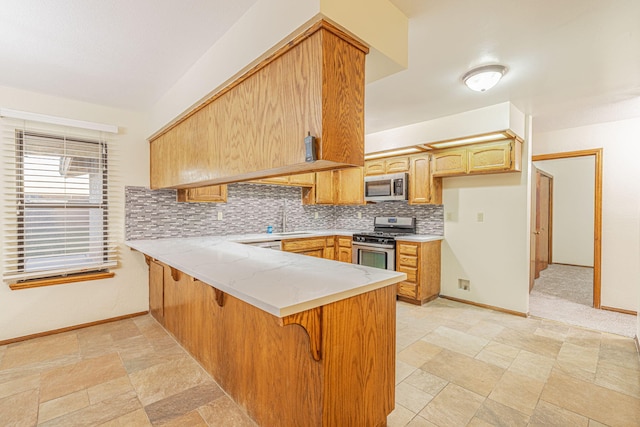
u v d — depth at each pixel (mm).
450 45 1905
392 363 1678
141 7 1554
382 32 1445
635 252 3371
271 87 1520
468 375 2168
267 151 1544
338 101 1300
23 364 2297
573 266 6246
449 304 3750
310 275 1632
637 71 2242
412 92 2646
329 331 1347
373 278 1570
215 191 3555
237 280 1518
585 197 6168
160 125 2822
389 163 4199
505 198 3479
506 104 2873
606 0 1482
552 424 1677
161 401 1893
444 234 3994
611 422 1690
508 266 3459
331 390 1367
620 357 2416
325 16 1206
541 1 1491
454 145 3520
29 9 1558
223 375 2016
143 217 3285
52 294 2840
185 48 1957
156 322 3129
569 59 2074
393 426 1665
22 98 2658
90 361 2350
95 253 3006
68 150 2877
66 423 1685
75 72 2297
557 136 3879
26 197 2701
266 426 1668
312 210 4992
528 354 2475
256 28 1521
